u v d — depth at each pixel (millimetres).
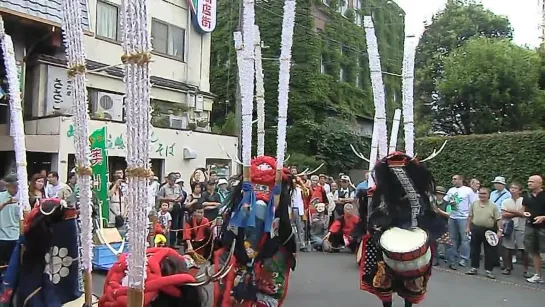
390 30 35562
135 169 2994
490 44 22406
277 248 5598
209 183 12117
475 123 22031
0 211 7055
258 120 5809
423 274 6453
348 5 31969
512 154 14594
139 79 2943
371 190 6875
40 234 5324
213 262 5672
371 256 6852
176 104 19516
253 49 5035
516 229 11281
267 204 5535
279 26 27141
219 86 27828
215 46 28344
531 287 10062
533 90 21422
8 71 4977
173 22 19969
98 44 17000
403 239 6340
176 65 20109
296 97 27516
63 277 5402
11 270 5367
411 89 6855
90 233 3920
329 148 26766
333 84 29266
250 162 5453
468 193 11859
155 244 8711
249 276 5438
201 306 4035
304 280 10273
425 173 6648
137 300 3088
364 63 32219
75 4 3736
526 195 10883
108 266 9594
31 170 14914
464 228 11766
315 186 14594
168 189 12539
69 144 14180
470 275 11133
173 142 17562
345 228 13477
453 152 16000
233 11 27547
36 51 15055
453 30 28156
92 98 16391
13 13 12617
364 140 30078
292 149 26891
